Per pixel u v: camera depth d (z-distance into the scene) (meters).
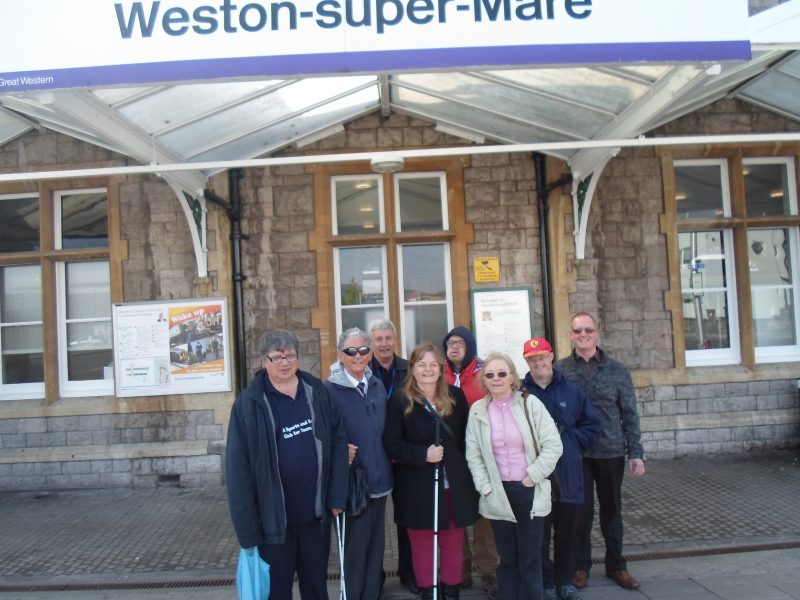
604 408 3.87
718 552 4.39
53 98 3.72
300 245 6.55
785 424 6.66
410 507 3.51
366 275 6.77
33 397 6.67
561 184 6.41
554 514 3.69
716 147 6.71
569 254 6.54
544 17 3.66
